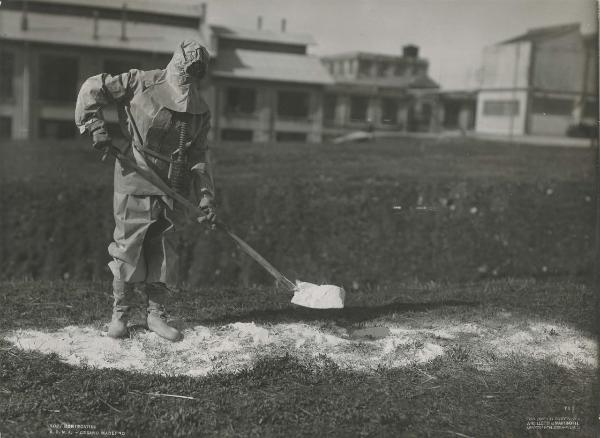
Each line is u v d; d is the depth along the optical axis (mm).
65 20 10922
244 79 10734
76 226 8617
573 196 9477
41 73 10859
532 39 10820
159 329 4551
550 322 5277
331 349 4496
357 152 10242
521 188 9367
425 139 10445
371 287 8359
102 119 4207
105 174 9273
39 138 10766
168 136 4285
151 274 4465
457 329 5059
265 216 8586
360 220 8852
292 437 3342
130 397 3672
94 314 5105
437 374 4172
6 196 8508
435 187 9102
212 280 8242
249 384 3877
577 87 10984
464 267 9000
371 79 10992
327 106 10969
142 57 10844
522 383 4086
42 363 4023
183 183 4387
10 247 8484
